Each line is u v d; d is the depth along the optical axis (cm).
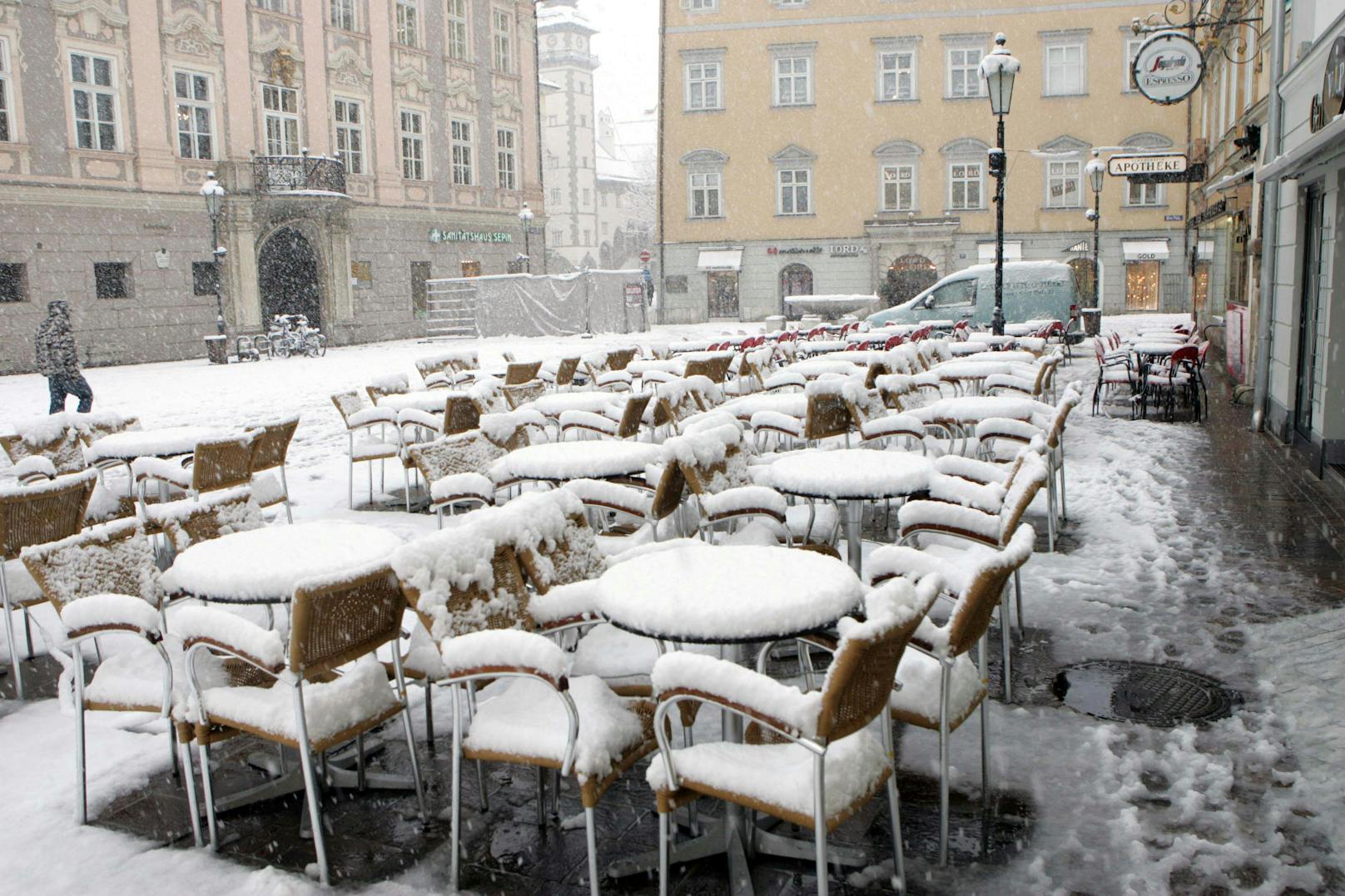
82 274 2541
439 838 380
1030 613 593
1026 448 536
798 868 354
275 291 3089
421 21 3522
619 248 9675
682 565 377
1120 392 1602
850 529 534
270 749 451
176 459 960
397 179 3447
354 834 383
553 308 3494
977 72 3841
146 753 455
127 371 2439
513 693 371
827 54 3922
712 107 4028
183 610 370
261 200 2922
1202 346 1303
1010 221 3869
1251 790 392
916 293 3966
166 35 2703
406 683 422
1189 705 468
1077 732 444
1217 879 339
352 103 3284
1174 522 785
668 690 309
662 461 605
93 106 2559
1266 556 689
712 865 358
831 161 3966
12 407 1747
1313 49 941
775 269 4056
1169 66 1644
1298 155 808
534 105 4103
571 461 587
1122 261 3809
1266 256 1173
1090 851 357
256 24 2941
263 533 446
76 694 395
